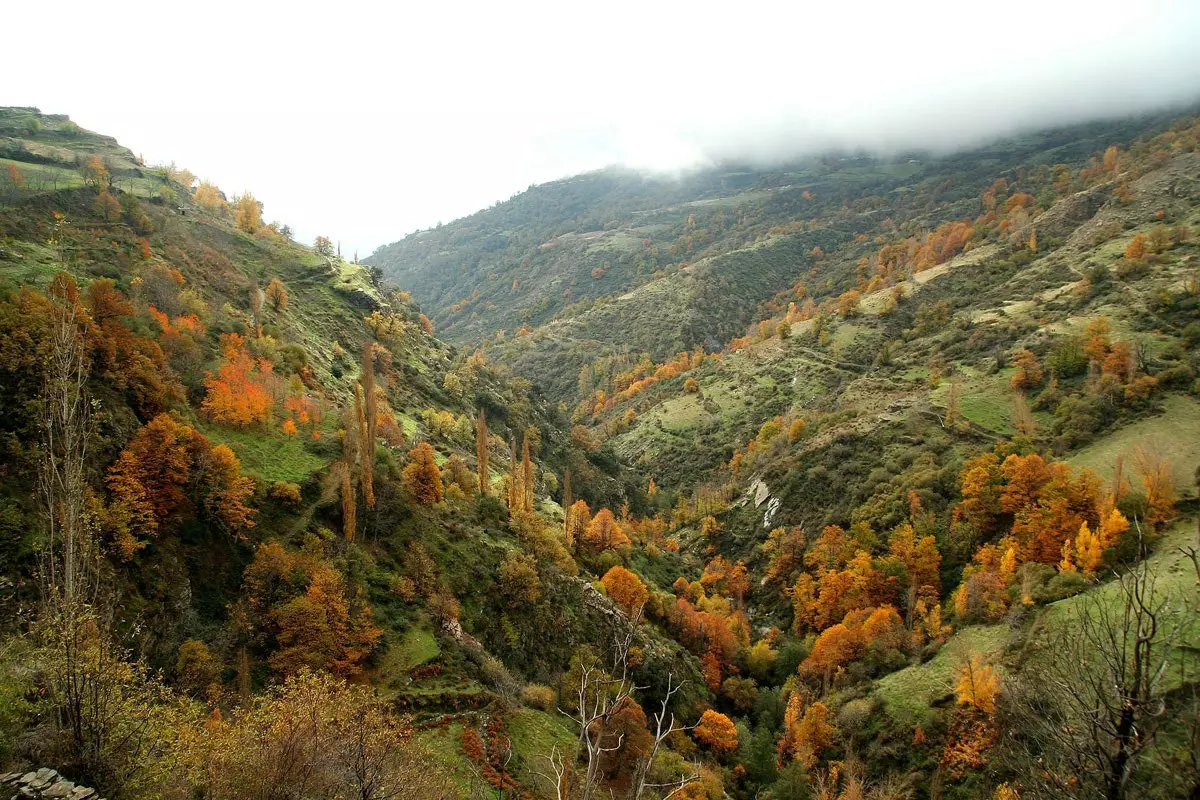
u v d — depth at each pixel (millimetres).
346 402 100000
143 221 108750
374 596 60375
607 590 88312
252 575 53625
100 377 54938
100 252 90875
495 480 108250
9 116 154000
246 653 48844
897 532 102562
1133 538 71688
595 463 171500
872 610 89875
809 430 153000
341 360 118438
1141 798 16594
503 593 72875
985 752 57375
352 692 40656
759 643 95188
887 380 158375
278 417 75875
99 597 39562
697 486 165625
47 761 23297
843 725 70750
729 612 108625
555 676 68875
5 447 43656
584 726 20375
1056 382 120312
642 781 19750
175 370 69188
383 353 132125
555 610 76438
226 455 58719
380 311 147000
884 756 65250
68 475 33125
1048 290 169000
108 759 24375
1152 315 127875
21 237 85750
